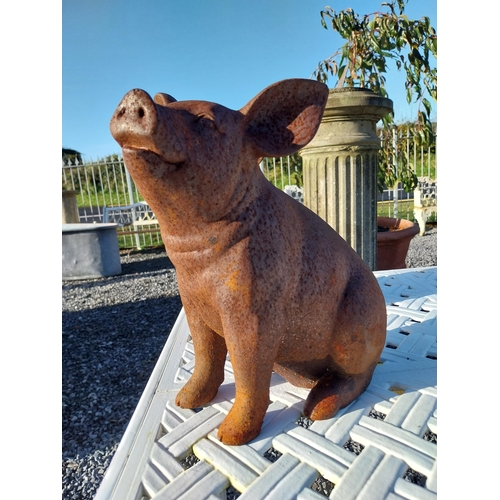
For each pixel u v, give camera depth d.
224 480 1.03
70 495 1.84
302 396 1.36
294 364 1.30
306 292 1.15
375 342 1.29
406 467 1.04
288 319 1.16
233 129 1.01
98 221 8.00
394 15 3.69
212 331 1.29
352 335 1.24
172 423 1.25
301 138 1.11
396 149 5.58
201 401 1.32
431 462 1.03
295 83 1.06
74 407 2.55
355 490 0.97
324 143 2.61
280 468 1.04
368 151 2.65
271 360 1.13
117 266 5.88
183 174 0.93
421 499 0.93
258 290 1.05
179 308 4.32
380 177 5.01
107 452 2.13
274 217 1.10
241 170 1.04
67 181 8.27
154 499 0.97
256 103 1.05
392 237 3.71
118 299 4.72
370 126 2.66
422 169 7.12
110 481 1.04
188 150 0.91
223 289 1.06
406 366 1.51
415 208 7.25
